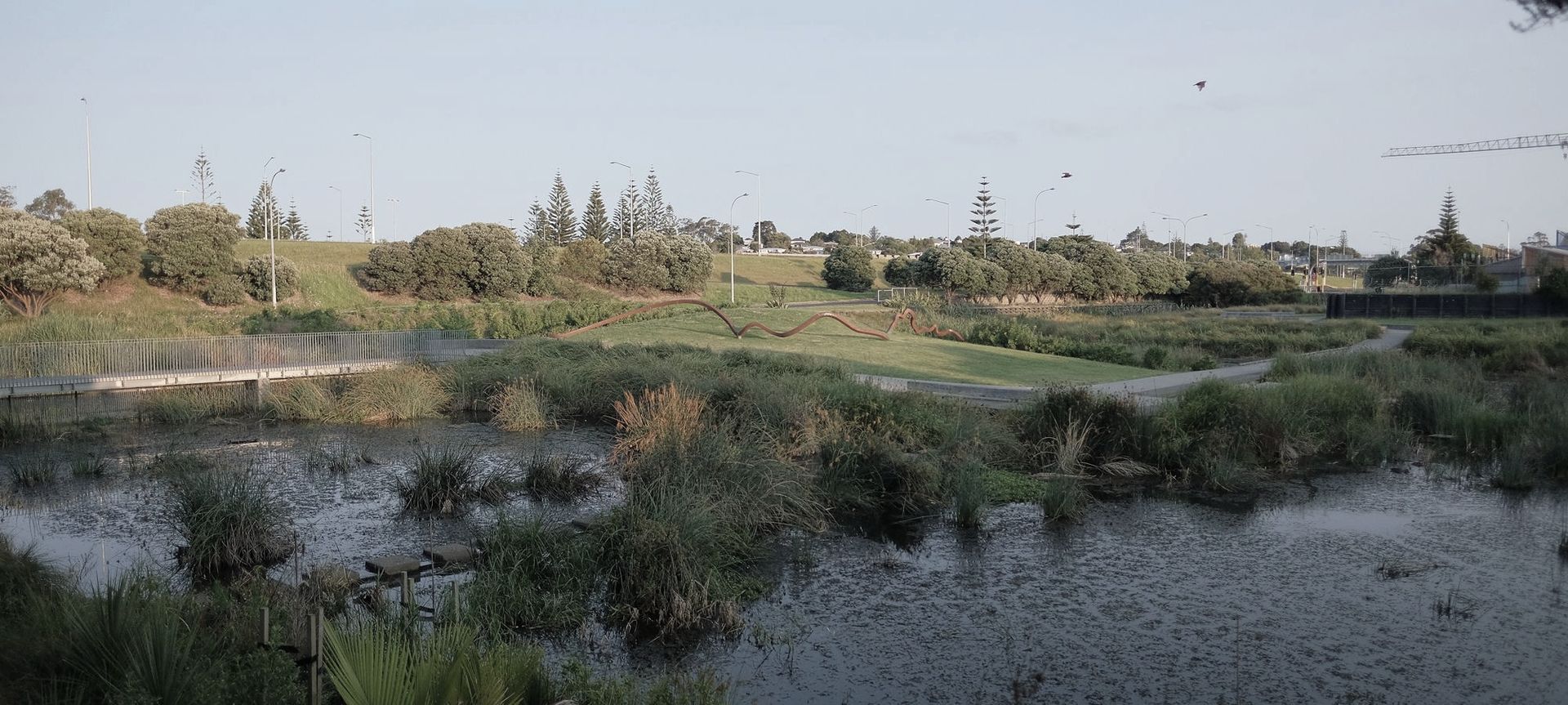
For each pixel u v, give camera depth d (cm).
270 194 4250
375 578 930
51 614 678
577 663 677
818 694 701
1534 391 2027
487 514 1198
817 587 941
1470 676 732
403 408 2008
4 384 2050
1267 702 691
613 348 2506
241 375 2331
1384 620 852
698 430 1303
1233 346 3800
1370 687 714
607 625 832
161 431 1859
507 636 789
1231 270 8056
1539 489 1369
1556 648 786
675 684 664
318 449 1611
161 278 4375
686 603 836
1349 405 1744
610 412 1961
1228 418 1553
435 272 5222
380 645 515
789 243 15850
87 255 3991
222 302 4353
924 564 1016
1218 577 972
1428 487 1380
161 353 2358
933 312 4528
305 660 539
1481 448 1622
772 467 1209
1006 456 1527
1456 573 984
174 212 4384
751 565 1009
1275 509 1252
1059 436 1496
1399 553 1052
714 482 1140
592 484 1345
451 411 2120
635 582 871
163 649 575
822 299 7106
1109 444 1488
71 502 1264
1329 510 1248
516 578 891
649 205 10788
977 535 1126
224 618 738
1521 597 909
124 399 2152
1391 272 8550
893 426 1562
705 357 2350
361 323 3844
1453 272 8131
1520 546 1080
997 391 2084
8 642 605
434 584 904
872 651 783
